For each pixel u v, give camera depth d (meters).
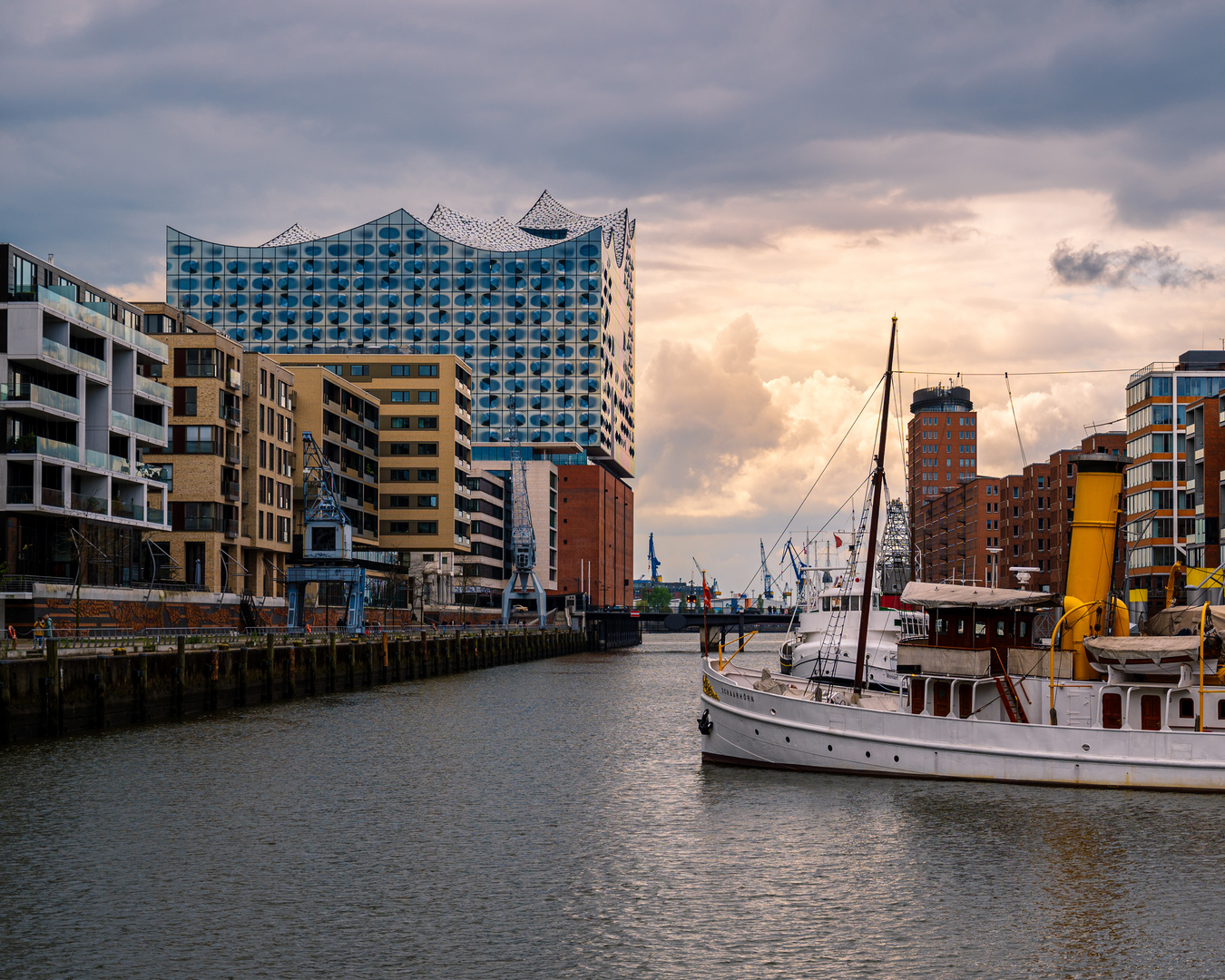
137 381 104.19
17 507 87.38
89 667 63.94
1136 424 133.62
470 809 46.34
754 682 57.44
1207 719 46.91
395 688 108.19
